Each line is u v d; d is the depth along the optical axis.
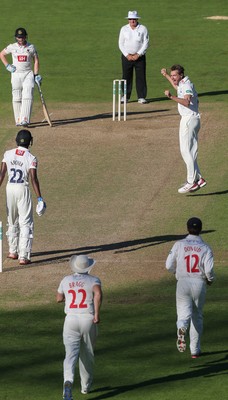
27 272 76.25
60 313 68.88
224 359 61.31
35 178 75.69
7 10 167.25
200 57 138.50
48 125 111.56
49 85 126.44
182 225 84.88
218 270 76.06
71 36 150.12
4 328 66.38
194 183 91.69
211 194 92.12
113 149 104.12
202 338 64.44
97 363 60.91
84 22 158.62
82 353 55.88
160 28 154.38
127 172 97.94
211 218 86.31
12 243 78.56
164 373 59.53
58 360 61.31
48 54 140.62
